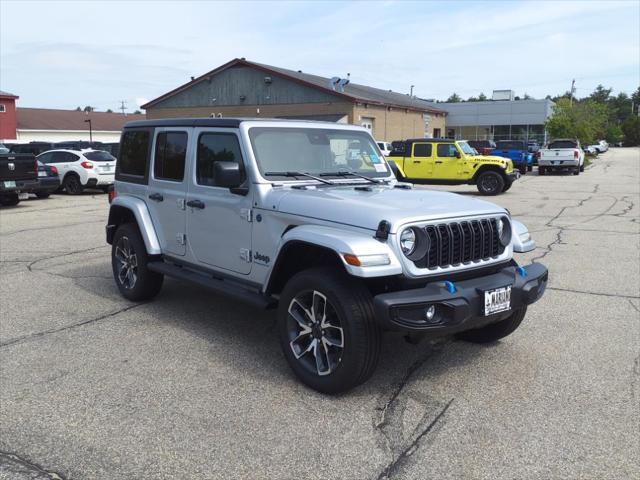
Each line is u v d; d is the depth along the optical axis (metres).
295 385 4.17
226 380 4.25
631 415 3.73
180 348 4.89
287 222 4.30
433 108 52.81
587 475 3.07
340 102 35.44
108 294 6.59
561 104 51.22
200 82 40.38
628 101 165.38
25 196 15.79
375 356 3.82
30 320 5.64
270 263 4.44
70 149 19.77
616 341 5.09
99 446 3.34
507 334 4.82
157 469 3.12
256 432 3.50
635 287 6.91
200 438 3.43
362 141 5.41
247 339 5.11
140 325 5.48
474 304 3.81
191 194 5.20
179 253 5.49
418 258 3.77
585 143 50.34
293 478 3.05
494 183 18.86
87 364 4.54
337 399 3.95
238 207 4.68
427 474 3.08
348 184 4.95
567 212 14.22
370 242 3.68
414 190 4.80
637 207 15.26
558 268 7.91
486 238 4.20
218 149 4.91
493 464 3.18
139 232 6.03
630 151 81.69
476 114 56.25
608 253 8.97
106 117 61.84
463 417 3.70
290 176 4.69
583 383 4.21
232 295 4.70
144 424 3.59
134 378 4.27
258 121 4.77
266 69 37.53
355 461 3.20
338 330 3.95
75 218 13.15
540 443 3.39
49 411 3.76
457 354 4.78
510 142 30.58
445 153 19.41
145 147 5.90
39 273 7.64
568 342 5.06
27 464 3.16
